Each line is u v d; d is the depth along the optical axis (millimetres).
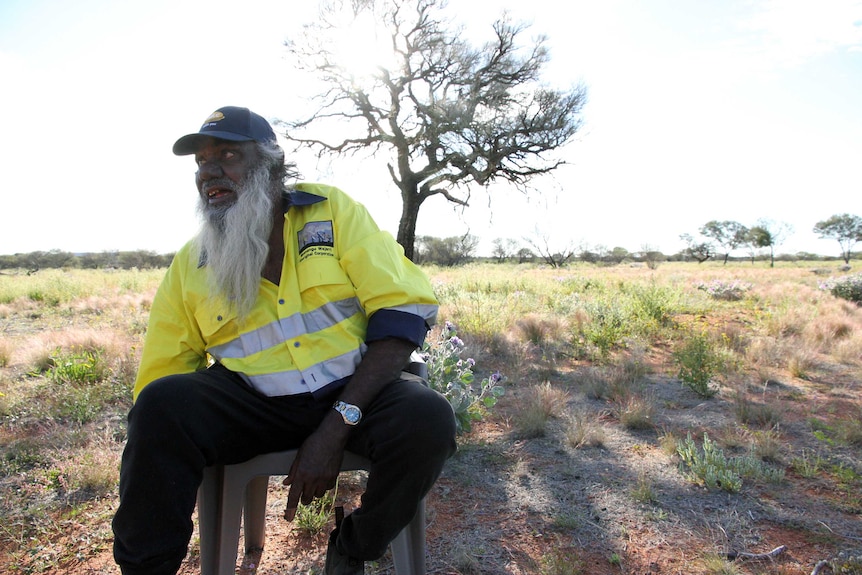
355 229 1753
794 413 4152
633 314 8352
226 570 1637
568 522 2518
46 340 6410
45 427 3863
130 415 1433
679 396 4586
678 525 2525
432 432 1434
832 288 13422
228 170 1728
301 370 1627
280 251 1757
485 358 5867
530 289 13516
